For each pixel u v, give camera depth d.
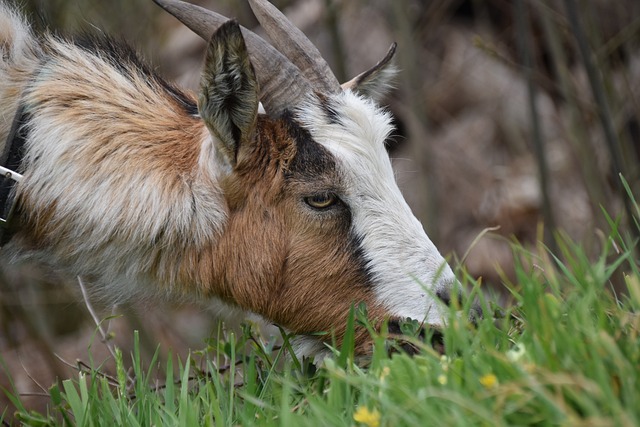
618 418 5.93
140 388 8.73
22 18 11.01
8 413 16.02
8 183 10.05
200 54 20.81
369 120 10.02
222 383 9.42
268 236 9.98
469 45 25.47
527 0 19.28
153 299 10.55
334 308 9.98
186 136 10.25
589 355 6.77
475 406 6.30
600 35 19.94
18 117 10.11
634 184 17.02
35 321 17.53
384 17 23.39
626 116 19.44
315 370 9.06
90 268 10.37
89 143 10.04
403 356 7.34
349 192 9.84
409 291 9.72
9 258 10.57
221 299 10.42
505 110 25.17
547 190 18.20
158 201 9.95
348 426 7.03
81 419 8.45
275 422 7.61
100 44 10.80
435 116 25.67
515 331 8.67
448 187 24.48
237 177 9.91
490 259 21.67
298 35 10.46
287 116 9.93
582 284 8.44
